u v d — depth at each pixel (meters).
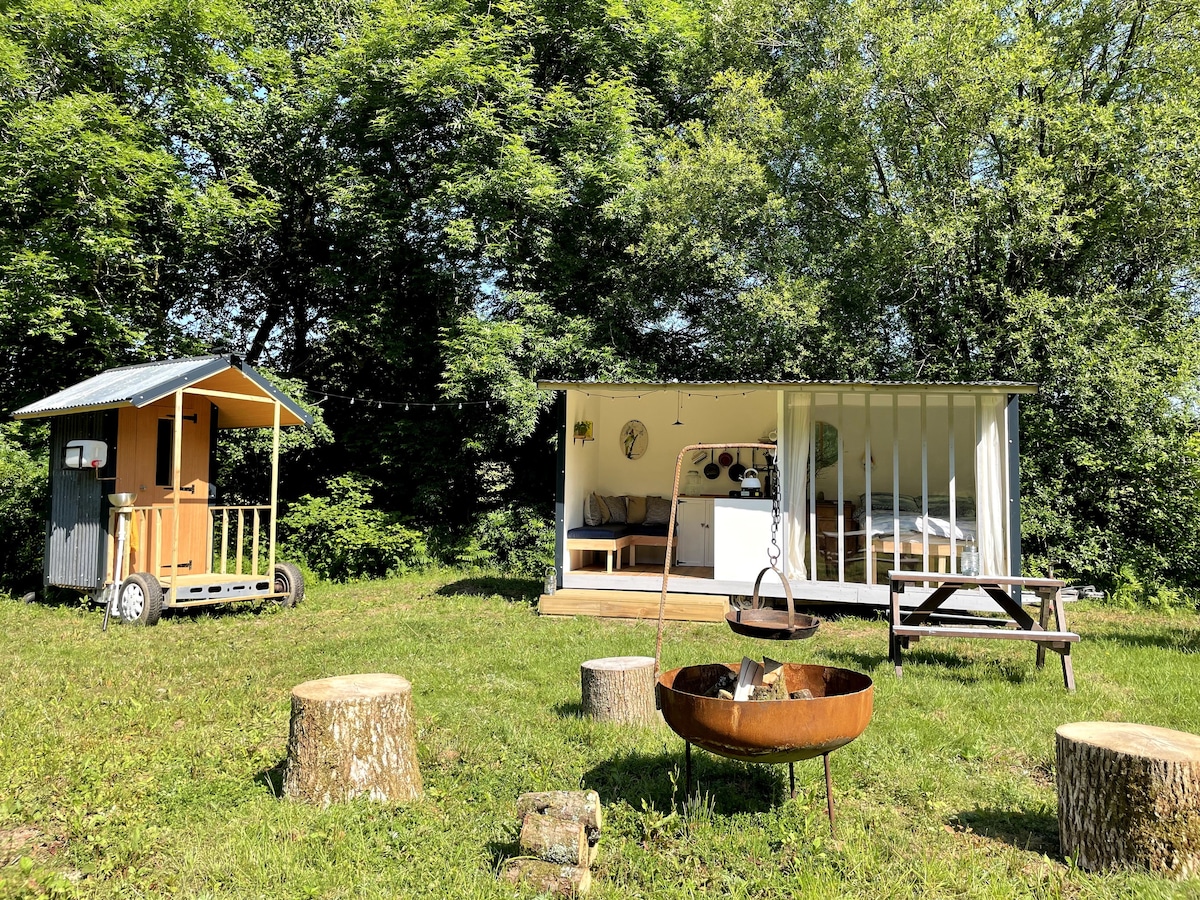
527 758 4.63
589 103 14.42
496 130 13.56
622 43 15.21
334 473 15.64
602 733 4.94
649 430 12.46
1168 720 5.32
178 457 9.09
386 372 15.94
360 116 14.55
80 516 10.05
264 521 15.09
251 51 14.16
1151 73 13.23
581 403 10.84
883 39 13.30
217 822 3.82
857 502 9.95
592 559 11.65
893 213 13.91
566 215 14.52
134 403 8.62
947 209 12.91
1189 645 7.90
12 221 12.38
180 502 10.23
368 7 15.38
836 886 3.22
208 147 14.24
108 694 5.90
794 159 15.22
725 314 14.84
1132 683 6.31
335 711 3.98
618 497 12.03
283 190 15.28
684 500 11.19
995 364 12.88
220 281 15.74
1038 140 13.27
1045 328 12.32
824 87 14.11
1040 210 12.16
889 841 3.63
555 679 6.31
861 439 10.25
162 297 14.86
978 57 12.84
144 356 13.52
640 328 15.21
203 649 7.58
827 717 3.45
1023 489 12.53
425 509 15.04
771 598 9.43
